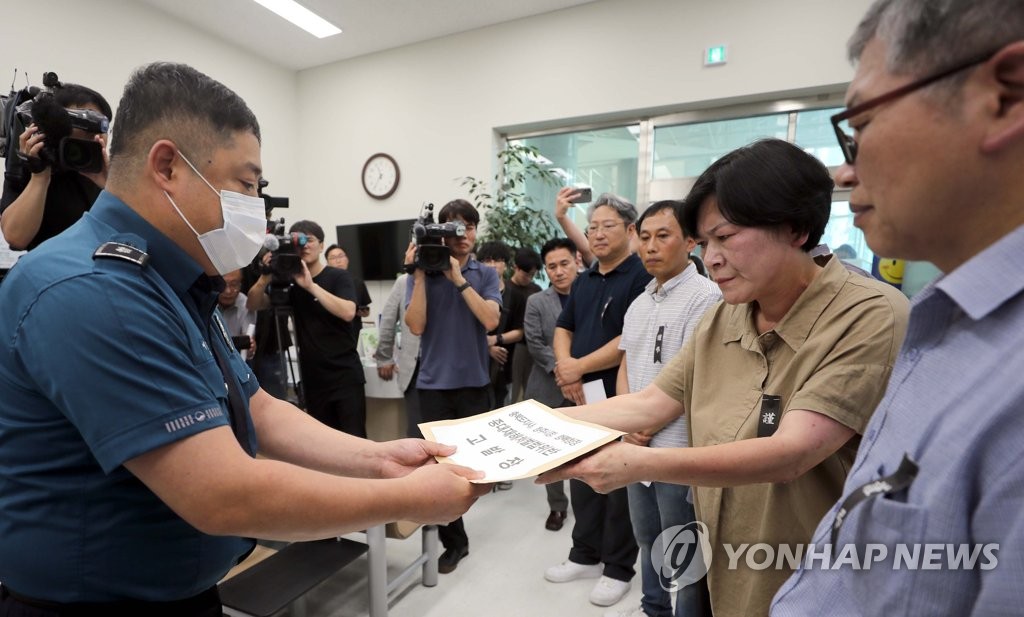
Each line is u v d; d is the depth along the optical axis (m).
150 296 0.63
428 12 4.05
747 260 0.83
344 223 4.99
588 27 3.94
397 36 4.43
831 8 3.27
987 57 0.36
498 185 4.43
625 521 1.93
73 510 0.62
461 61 4.39
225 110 0.70
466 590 1.99
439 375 2.14
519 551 2.30
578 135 4.32
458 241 2.20
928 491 0.41
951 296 0.42
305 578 1.58
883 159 0.43
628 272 1.91
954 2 0.37
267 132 4.80
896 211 0.43
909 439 0.45
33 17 3.12
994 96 0.37
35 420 0.61
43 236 1.52
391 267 4.62
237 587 1.53
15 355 0.59
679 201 1.54
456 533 2.17
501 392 3.16
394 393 2.56
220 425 0.62
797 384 0.82
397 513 0.70
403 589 1.99
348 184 4.94
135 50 3.68
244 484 0.59
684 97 3.67
